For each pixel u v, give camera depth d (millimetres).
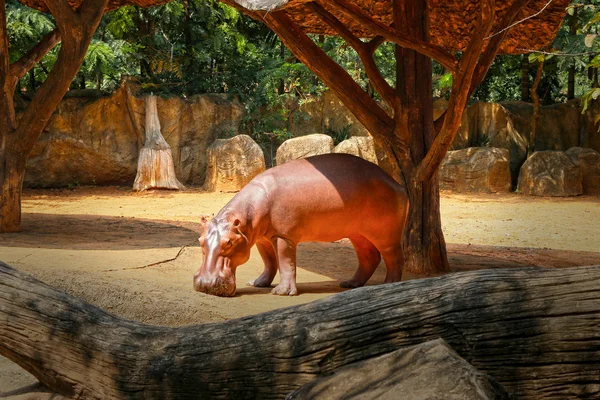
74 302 3520
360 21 7895
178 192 20328
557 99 28250
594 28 20859
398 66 9156
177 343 3252
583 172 21641
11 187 10391
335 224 6836
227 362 3117
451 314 2965
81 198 18484
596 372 2838
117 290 5594
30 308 3451
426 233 8898
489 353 2891
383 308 3053
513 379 2875
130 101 20891
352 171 6930
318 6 9258
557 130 23703
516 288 2963
